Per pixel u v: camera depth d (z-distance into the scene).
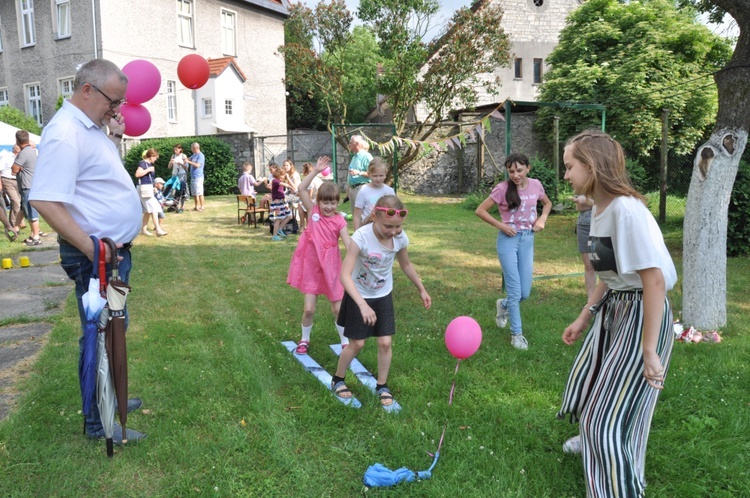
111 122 3.57
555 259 8.90
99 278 2.90
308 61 20.09
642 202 2.47
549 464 2.99
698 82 16.38
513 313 4.84
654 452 3.10
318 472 2.95
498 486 2.80
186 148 19.09
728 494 2.75
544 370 4.27
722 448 3.14
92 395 3.00
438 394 3.87
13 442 3.14
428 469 2.97
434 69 19.47
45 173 2.78
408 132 20.48
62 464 2.94
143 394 3.79
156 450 3.09
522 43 26.25
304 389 3.96
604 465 2.48
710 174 5.04
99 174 3.00
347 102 40.12
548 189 14.26
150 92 4.01
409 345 4.84
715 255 5.11
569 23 20.25
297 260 4.77
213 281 7.29
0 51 23.20
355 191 8.64
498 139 19.52
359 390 3.95
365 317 3.36
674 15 18.11
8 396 3.79
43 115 22.34
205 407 3.62
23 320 5.52
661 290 2.38
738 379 4.03
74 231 2.83
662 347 2.53
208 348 4.74
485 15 19.00
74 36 20.62
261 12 25.73
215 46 23.84
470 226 12.37
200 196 14.93
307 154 21.75
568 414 3.28
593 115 17.05
